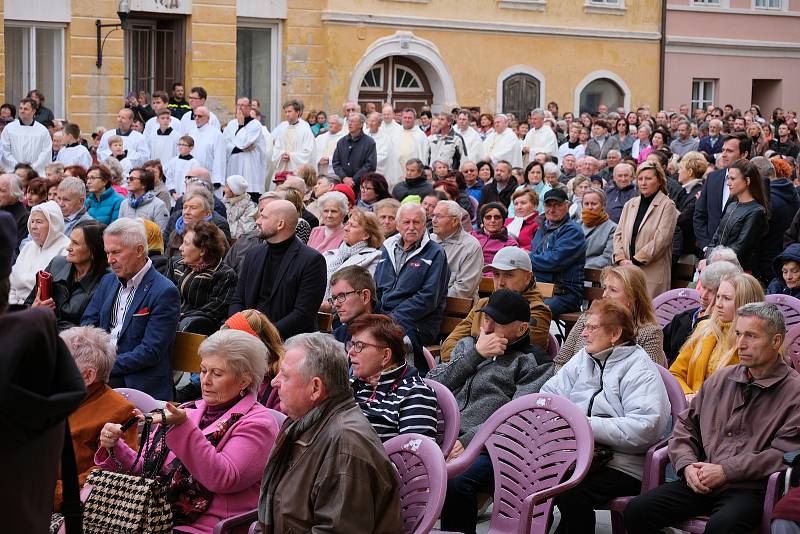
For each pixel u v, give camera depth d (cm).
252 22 2288
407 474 480
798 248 835
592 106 2800
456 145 1877
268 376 606
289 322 760
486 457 579
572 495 557
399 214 841
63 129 1689
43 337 263
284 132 1861
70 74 2069
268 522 446
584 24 2739
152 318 702
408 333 812
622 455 565
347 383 454
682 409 589
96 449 538
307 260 770
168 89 2212
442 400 571
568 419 533
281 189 1088
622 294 654
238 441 496
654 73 2872
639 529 540
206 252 809
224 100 2222
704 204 1119
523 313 625
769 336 537
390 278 845
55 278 774
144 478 465
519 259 741
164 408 498
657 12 2869
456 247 914
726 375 555
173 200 1666
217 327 805
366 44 2400
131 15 2150
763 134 1953
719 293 649
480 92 2586
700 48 2959
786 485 509
